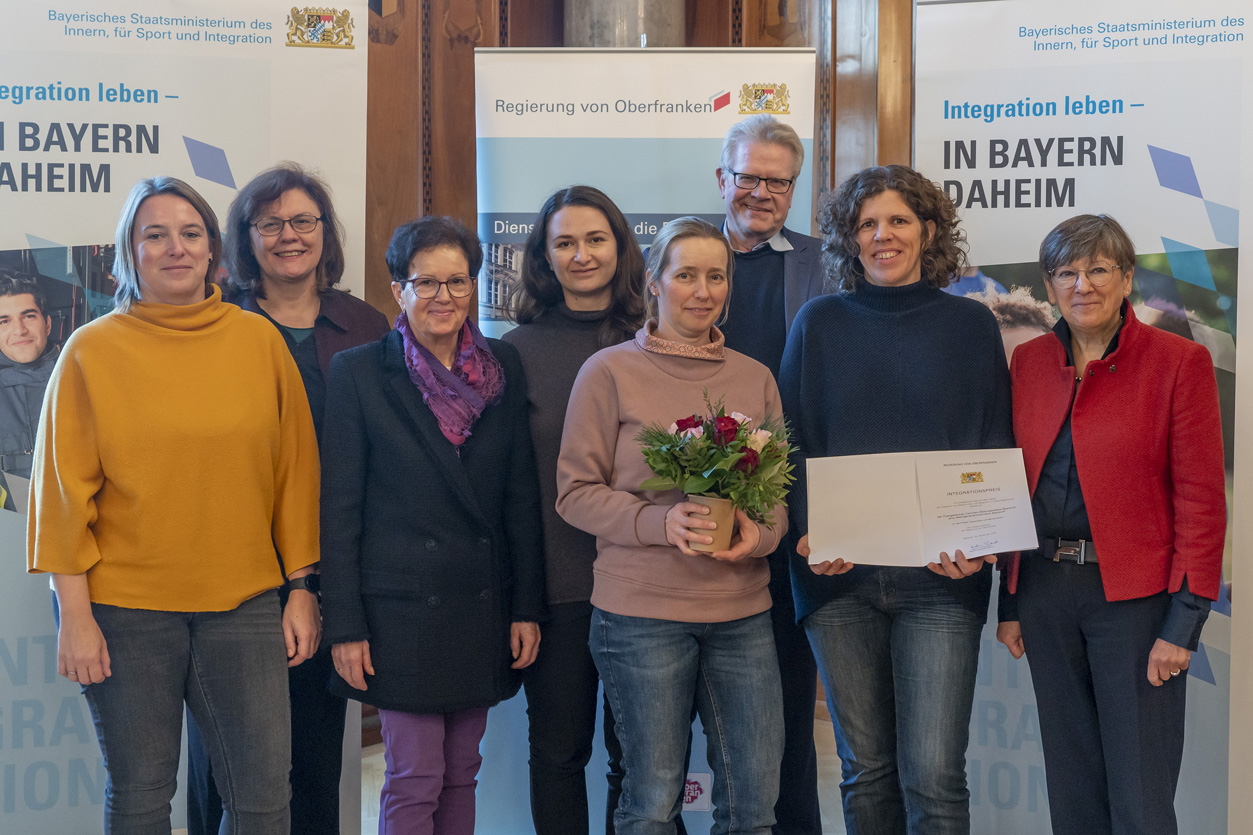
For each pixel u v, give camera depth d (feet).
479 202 9.02
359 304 8.19
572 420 6.56
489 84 8.93
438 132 11.89
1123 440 6.46
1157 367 6.51
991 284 8.35
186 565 6.07
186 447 6.08
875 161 11.88
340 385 6.64
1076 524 6.55
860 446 6.69
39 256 7.83
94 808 8.13
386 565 6.44
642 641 6.17
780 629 7.80
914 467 6.36
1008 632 7.11
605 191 8.98
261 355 6.58
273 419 6.54
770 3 12.66
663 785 6.08
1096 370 6.59
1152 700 6.40
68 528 5.89
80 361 6.03
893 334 6.74
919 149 8.41
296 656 6.59
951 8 8.28
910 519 6.33
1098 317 6.47
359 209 8.36
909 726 6.50
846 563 6.51
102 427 5.97
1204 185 7.88
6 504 7.84
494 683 6.60
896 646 6.66
